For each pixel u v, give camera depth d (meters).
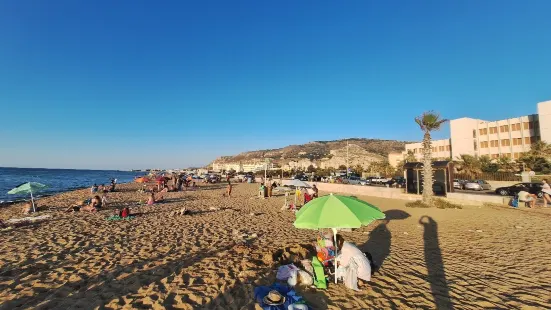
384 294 5.73
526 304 5.27
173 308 5.24
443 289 5.93
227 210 16.97
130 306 5.34
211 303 5.41
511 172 41.16
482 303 5.33
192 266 7.33
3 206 21.69
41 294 5.92
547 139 44.38
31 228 12.22
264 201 22.45
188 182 40.50
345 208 5.46
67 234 11.06
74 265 7.59
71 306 5.40
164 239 10.22
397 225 12.30
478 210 16.20
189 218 14.45
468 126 61.56
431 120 18.05
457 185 35.75
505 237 10.03
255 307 5.25
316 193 18.95
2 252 8.76
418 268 7.13
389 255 8.20
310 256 8.14
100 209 18.12
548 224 12.16
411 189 22.75
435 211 15.98
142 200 23.00
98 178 97.88
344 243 6.55
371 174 62.53
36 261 7.93
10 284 6.41
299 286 6.05
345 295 5.68
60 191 41.41
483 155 53.69
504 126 55.59
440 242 9.54
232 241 9.86
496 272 6.82
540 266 7.16
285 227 12.27
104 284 6.36
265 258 7.67
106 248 9.13
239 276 6.62
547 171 37.53
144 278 6.65
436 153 72.25
